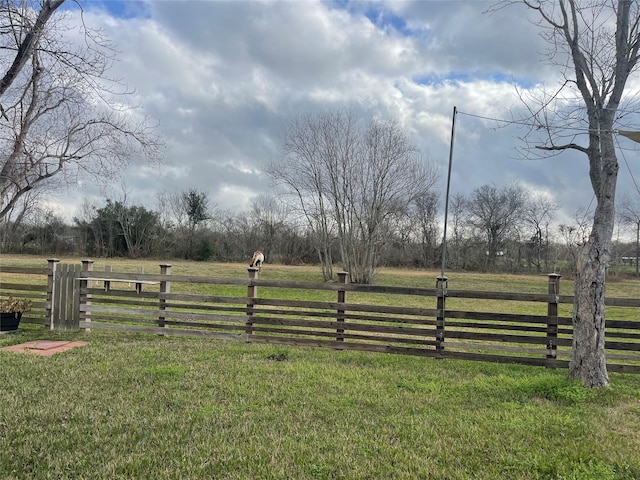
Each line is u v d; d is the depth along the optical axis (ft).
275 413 14.46
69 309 28.02
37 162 29.43
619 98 18.94
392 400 16.06
